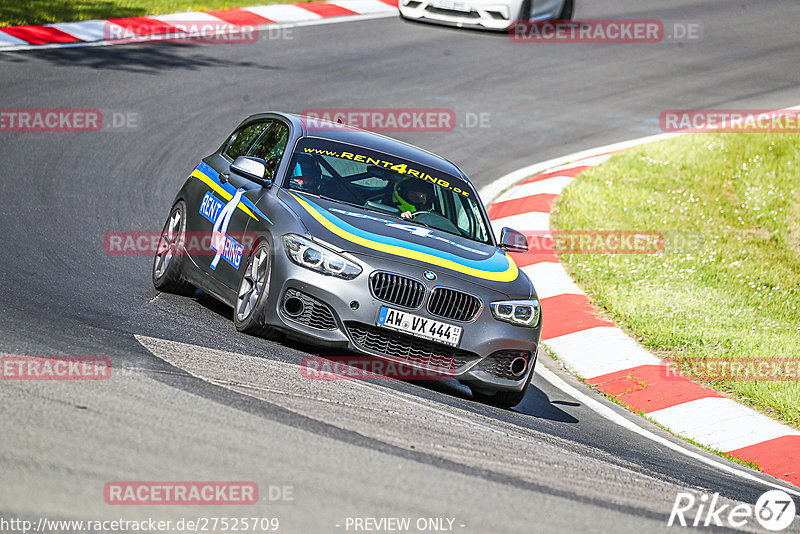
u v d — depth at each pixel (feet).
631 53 249.75
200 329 83.15
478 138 184.75
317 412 62.39
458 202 93.97
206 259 92.38
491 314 81.05
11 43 190.39
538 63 232.12
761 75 242.78
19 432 50.06
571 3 266.16
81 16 215.72
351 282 78.64
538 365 107.04
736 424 95.40
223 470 49.29
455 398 80.84
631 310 121.90
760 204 163.84
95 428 52.24
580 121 200.75
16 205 120.26
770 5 316.60
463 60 225.76
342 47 223.71
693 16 293.23
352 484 50.31
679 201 163.63
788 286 135.85
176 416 56.13
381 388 74.54
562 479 60.03
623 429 88.94
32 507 42.78
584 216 154.20
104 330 76.79
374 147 96.99
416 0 246.47
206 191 96.84
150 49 203.72
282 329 79.92
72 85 174.81
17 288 87.25
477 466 58.18
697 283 133.18
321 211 84.89
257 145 98.89
